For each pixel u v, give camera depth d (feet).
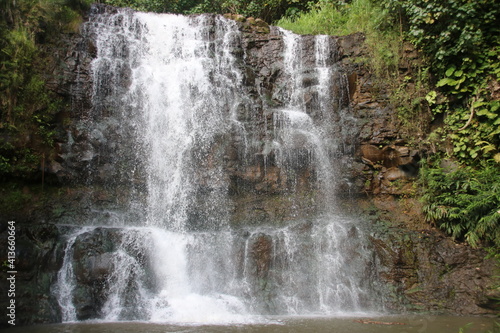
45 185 24.35
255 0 42.16
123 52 29.58
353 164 28.27
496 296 20.11
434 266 22.81
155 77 29.27
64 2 28.58
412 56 29.96
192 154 27.40
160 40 31.22
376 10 32.19
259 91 30.71
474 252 23.09
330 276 22.67
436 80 29.12
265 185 27.27
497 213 22.62
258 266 22.27
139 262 21.09
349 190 27.73
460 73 27.37
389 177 27.81
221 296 21.08
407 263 22.94
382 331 16.57
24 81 24.82
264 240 23.12
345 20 35.83
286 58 32.09
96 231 21.65
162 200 26.14
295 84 31.37
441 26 28.35
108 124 26.71
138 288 20.44
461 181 25.25
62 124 25.63
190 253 22.35
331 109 30.07
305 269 22.76
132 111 27.73
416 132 28.30
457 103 28.19
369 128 28.71
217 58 30.83
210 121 28.45
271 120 28.96
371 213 26.89
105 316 19.15
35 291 19.08
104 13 30.53
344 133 28.99
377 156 28.25
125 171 26.09
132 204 25.31
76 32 28.22
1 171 22.93
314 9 38.37
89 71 27.37
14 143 23.57
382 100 29.53
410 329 17.01
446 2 27.27
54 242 20.90
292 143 28.19
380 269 22.86
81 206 24.20
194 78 29.68
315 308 21.30
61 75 26.35
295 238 23.79
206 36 31.89
